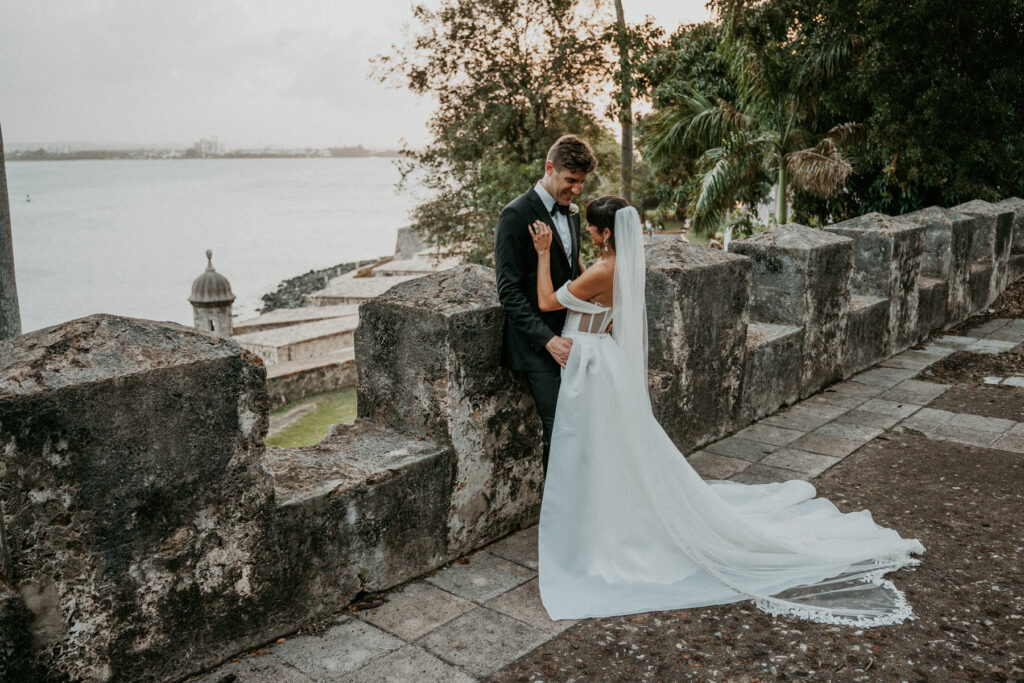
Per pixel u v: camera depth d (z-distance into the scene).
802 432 5.58
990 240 10.01
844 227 7.68
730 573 3.52
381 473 3.22
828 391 6.64
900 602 3.26
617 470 3.52
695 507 3.58
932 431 5.56
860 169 13.62
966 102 11.64
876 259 7.40
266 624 2.91
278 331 14.38
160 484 2.51
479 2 15.22
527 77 15.45
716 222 14.22
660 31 15.84
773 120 13.93
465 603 3.28
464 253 16.64
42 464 2.24
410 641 2.98
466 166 16.05
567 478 3.49
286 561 2.94
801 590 3.40
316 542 3.03
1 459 2.16
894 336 7.77
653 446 3.53
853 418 5.89
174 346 2.53
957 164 12.24
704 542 3.60
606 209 3.52
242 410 2.69
